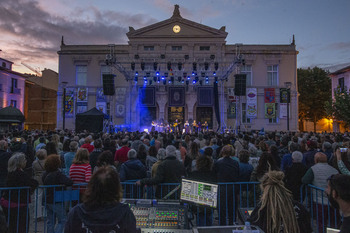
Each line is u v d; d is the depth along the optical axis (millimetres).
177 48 31312
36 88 45312
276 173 2949
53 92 45500
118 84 31250
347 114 26641
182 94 30391
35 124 44750
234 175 5469
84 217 2107
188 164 7262
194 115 31047
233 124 30391
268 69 31531
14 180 4621
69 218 2180
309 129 45062
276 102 31031
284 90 30250
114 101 31125
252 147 7938
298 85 42844
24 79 38469
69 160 6707
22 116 21719
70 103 31312
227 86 30719
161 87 31094
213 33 31078
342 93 29422
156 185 5371
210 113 31125
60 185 4906
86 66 32000
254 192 5281
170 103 30312
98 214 2084
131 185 5609
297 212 2900
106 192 2127
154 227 3277
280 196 2787
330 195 2404
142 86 30609
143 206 3611
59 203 4980
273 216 2713
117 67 23188
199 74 29984
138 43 31016
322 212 4781
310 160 7117
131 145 10312
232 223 5266
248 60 31219
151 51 30891
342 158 6195
